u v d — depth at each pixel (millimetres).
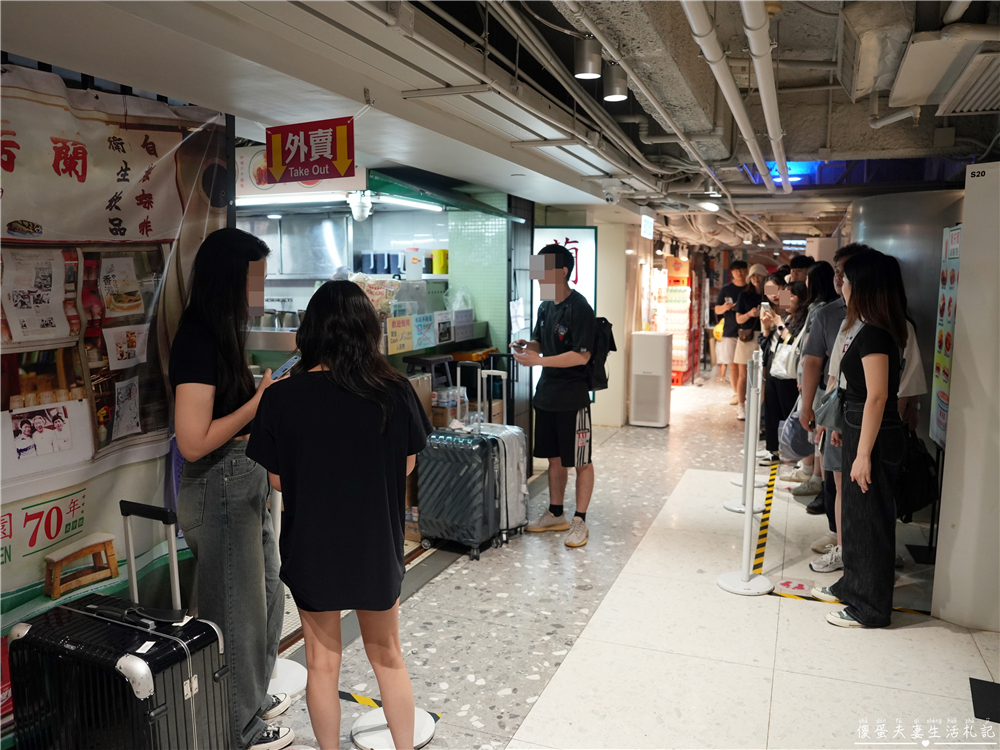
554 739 2365
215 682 1921
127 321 2297
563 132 3594
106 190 2205
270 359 3980
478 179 4746
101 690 1752
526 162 4242
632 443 7129
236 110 2809
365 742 2311
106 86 2381
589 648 2980
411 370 4816
